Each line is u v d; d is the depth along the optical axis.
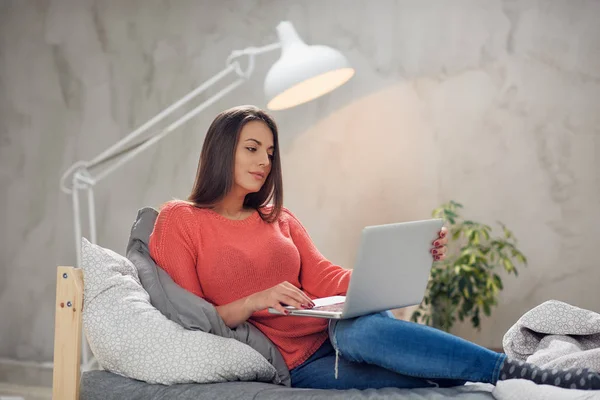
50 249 4.06
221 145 2.01
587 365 1.73
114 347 1.80
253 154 2.02
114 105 4.03
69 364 1.83
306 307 1.80
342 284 2.04
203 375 1.76
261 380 1.86
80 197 4.05
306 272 2.12
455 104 3.74
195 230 1.97
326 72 2.56
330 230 3.83
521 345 2.00
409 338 1.70
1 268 4.11
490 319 3.69
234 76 3.91
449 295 3.46
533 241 3.67
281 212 2.14
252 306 1.84
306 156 3.87
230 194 2.04
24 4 4.12
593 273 3.63
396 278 1.77
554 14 3.67
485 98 3.71
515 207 3.69
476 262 3.46
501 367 1.66
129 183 4.01
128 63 4.02
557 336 1.95
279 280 2.02
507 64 3.70
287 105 2.74
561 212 3.66
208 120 3.94
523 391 1.57
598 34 3.63
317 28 3.86
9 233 4.11
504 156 3.70
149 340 1.79
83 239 1.92
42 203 4.08
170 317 1.88
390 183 3.78
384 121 3.79
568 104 3.66
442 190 3.74
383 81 3.80
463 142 3.73
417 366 1.70
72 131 4.07
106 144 4.03
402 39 3.78
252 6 3.91
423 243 1.81
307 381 1.91
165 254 1.96
